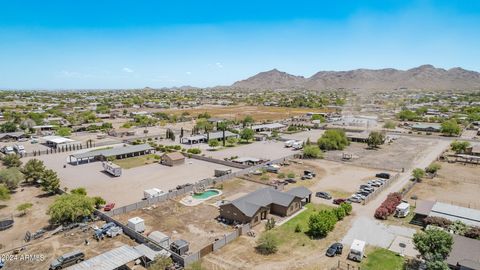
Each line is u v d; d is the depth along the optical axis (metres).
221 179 75.50
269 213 56.16
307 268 39.34
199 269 38.03
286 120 189.25
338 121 179.62
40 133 141.00
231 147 117.12
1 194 60.03
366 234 48.38
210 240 46.47
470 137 134.12
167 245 44.28
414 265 39.72
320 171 84.88
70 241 46.12
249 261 40.78
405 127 160.12
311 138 132.75
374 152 108.44
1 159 92.50
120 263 37.91
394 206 56.94
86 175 79.94
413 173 77.44
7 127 137.00
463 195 66.62
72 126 157.88
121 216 54.78
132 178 77.94
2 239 46.81
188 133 144.62
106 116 195.75
